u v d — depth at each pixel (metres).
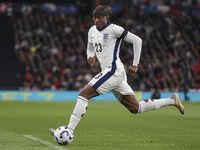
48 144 22.05
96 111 48.84
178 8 106.56
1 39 101.62
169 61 92.88
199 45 103.06
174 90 77.31
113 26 22.05
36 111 48.88
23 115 43.03
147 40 99.75
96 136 26.03
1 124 33.75
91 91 21.75
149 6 104.88
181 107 23.83
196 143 23.06
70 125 21.83
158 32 103.69
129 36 22.03
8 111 48.59
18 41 95.56
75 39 100.50
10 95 74.44
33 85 82.25
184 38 103.25
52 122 35.78
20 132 27.97
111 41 22.02
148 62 88.62
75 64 91.38
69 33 101.25
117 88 22.66
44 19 102.31
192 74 88.44
